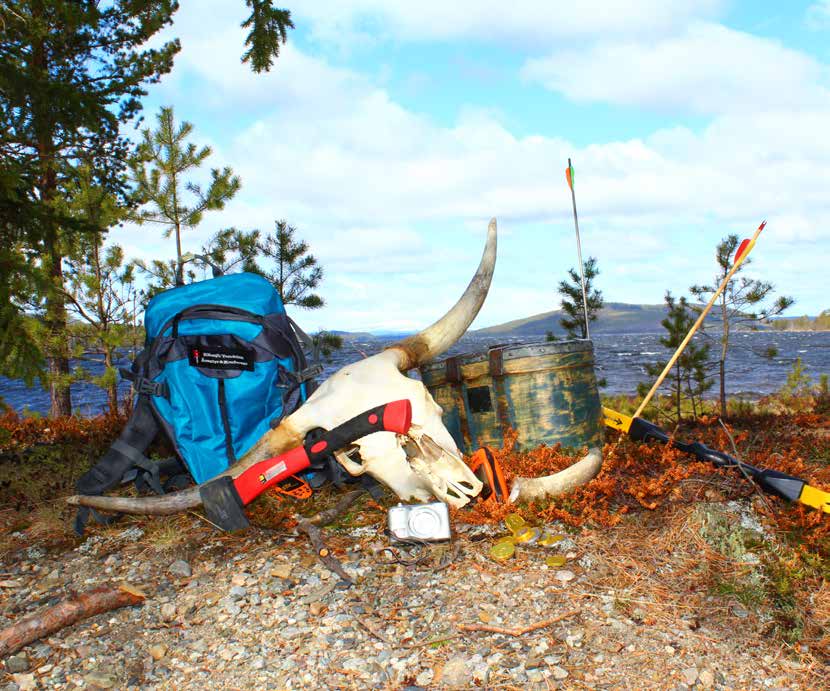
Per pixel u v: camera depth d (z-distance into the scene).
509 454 5.11
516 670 2.82
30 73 5.11
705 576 3.54
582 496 4.40
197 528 4.39
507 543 3.84
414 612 3.28
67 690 2.83
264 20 6.02
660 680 2.76
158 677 2.90
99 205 10.03
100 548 4.21
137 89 12.74
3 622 3.38
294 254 10.64
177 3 12.49
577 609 3.25
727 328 9.27
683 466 4.98
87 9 7.79
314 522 4.28
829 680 2.78
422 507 3.90
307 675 2.85
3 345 4.88
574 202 6.73
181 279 5.64
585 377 5.51
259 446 4.34
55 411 10.41
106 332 9.86
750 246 5.11
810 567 3.59
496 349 5.41
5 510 5.00
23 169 5.49
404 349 4.89
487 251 5.20
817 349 113.00
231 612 3.35
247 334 4.73
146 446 4.66
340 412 4.29
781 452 5.75
